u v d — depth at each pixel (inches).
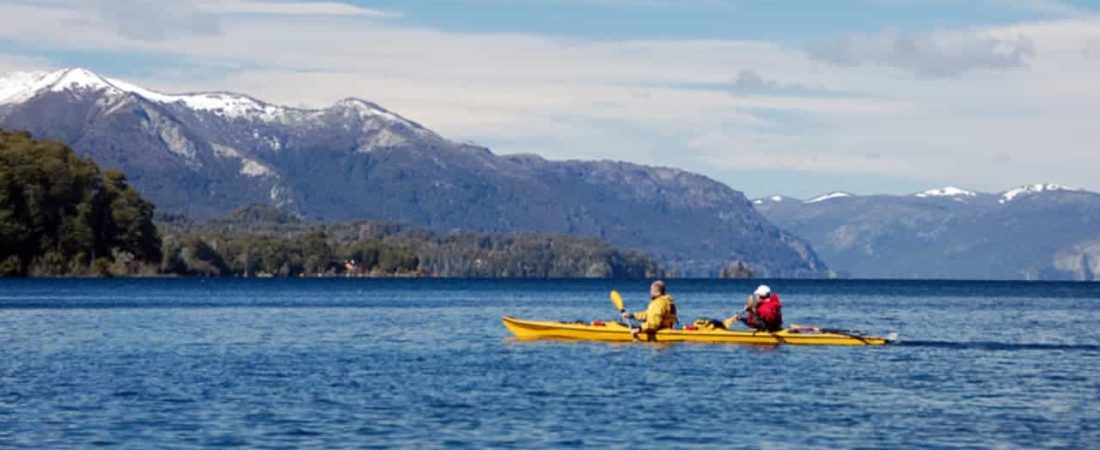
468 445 1518.2
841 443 1550.2
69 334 3270.2
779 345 2691.9
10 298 6018.7
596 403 1835.6
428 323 3907.5
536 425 1649.9
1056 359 2517.2
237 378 2134.6
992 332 3639.3
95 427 1625.2
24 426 1630.2
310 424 1648.6
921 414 1760.6
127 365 2367.1
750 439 1569.9
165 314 4466.0
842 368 2283.5
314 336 3223.4
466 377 2133.4
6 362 2428.6
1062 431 1632.6
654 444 1536.7
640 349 2596.0
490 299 7017.7
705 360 2390.5
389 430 1610.5
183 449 1487.5
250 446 1505.9
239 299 6358.3
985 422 1699.1
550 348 2637.8
